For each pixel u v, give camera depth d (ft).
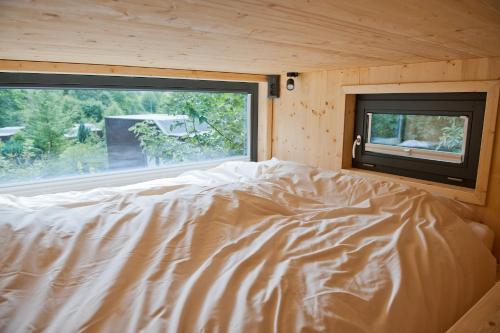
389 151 7.93
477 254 4.54
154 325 2.58
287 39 4.51
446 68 6.48
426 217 4.85
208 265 3.40
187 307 2.78
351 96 8.46
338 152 8.73
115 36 4.27
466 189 6.51
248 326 2.57
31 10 3.02
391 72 7.41
